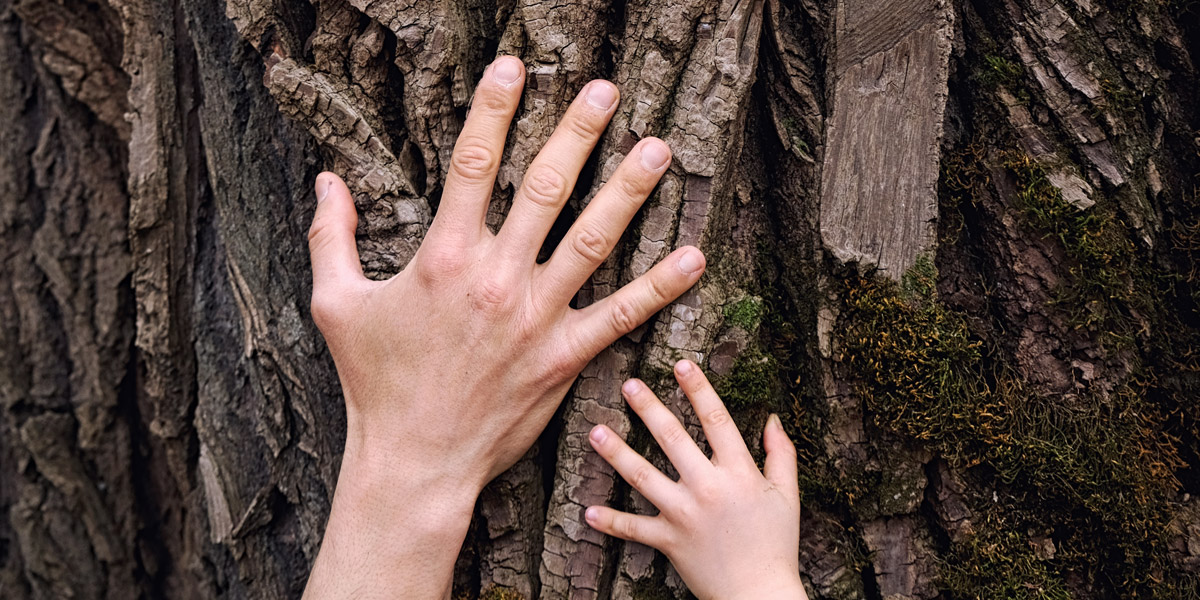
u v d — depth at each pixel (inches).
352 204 23.1
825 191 23.1
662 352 22.5
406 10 22.6
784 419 23.6
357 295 22.2
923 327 22.7
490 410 21.8
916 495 23.1
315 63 23.1
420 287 21.5
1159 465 23.0
